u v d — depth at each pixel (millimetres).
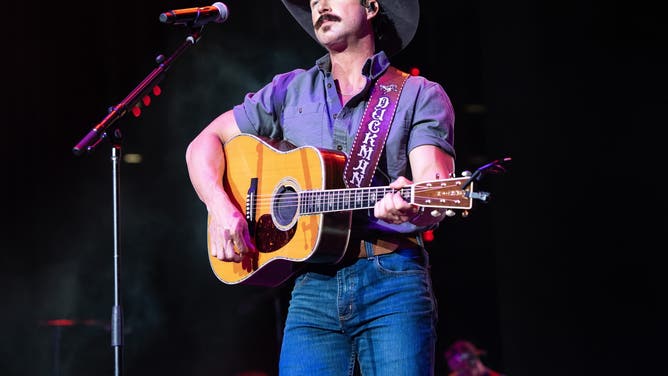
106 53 11172
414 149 4070
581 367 8555
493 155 9430
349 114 4297
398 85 4273
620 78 8398
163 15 4762
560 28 8859
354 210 3959
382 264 3969
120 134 4645
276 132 4695
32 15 10992
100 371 11500
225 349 11859
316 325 4078
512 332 9125
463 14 10156
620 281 8312
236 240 4320
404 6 4633
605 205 8453
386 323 3918
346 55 4488
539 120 8992
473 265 10664
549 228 8852
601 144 8516
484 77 9555
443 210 3682
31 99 11062
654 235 8109
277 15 11078
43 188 11250
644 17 8273
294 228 4152
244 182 4574
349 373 4047
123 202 11648
